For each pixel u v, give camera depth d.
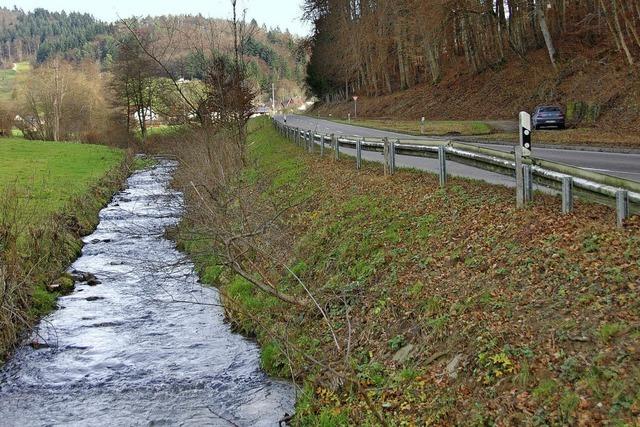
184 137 31.05
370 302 9.91
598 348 6.02
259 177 24.92
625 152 22.14
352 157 22.92
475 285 8.48
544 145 26.11
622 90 34.53
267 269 13.62
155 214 23.23
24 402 9.25
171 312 13.45
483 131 38.03
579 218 9.27
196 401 9.16
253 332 11.87
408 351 8.13
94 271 16.67
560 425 5.38
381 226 12.41
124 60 54.25
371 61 79.31
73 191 26.73
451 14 52.38
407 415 6.84
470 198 12.23
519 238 9.24
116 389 9.64
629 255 7.46
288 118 81.06
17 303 12.52
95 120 73.38
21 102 71.50
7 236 13.00
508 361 6.47
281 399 9.04
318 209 16.14
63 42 170.75
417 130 41.12
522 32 52.78
